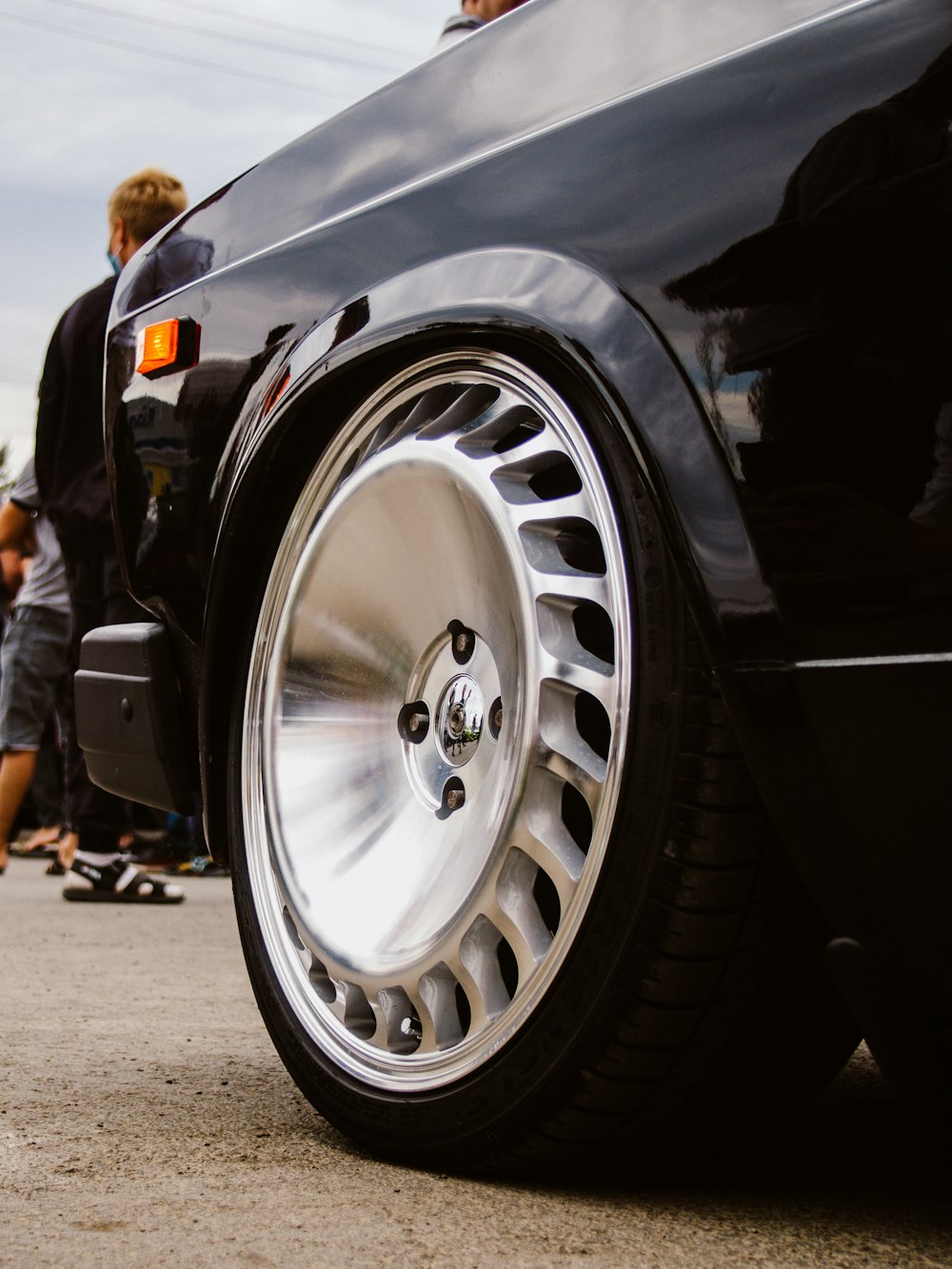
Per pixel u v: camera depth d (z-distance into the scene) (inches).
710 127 47.4
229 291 70.1
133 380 76.3
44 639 193.8
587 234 50.3
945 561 39.0
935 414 39.4
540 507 52.0
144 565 74.1
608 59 54.0
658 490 45.4
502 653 54.4
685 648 46.6
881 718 40.2
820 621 41.6
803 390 42.5
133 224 164.7
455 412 57.3
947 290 39.6
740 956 46.7
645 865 46.7
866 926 42.2
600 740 50.9
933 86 41.1
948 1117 43.3
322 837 61.2
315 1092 58.5
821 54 44.8
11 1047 75.9
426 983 53.8
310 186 69.1
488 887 51.0
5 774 198.5
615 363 47.3
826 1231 46.5
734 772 45.9
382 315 58.4
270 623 65.5
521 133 56.7
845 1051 50.7
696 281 45.9
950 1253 44.5
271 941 62.8
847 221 42.1
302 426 63.7
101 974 106.7
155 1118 60.7
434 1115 52.6
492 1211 47.8
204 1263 40.8
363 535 60.9
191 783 75.4
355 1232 44.6
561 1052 48.5
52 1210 46.0
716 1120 50.3
